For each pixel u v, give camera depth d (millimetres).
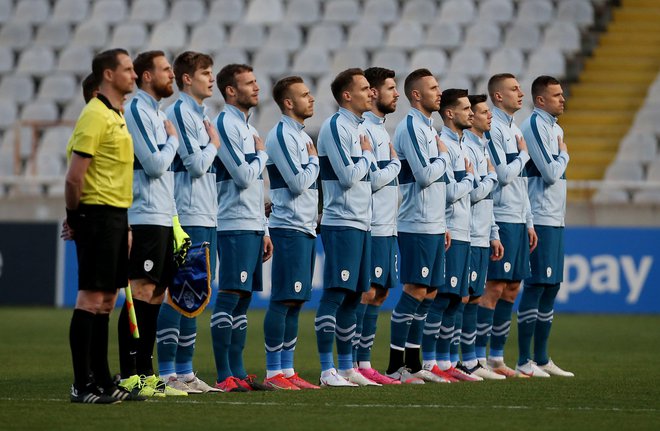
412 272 33969
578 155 73000
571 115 75812
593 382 33656
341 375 32812
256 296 66625
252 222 30391
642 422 24375
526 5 80812
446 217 35125
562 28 79375
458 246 35094
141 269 27953
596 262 62500
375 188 32844
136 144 27953
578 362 40406
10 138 77188
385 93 33938
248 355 42719
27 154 76250
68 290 65438
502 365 37156
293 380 31641
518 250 36781
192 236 29719
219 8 83812
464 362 36312
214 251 30406
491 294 36969
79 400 26516
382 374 35531
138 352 28406
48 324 55094
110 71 26266
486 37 79250
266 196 66688
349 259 31906
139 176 28047
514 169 36438
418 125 34188
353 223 31938
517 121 73062
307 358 41500
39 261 65625
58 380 32625
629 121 75250
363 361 34000
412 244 34031
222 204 30562
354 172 31531
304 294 31391
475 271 35938
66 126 76562
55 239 65562
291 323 31844
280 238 31219
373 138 33812
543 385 32656
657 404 27750
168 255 28438
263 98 77750
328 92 76750
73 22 84750
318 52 79000
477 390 31000
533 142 37500
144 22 83875
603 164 72688
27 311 62938
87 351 26469
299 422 23750
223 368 30516
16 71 81938
